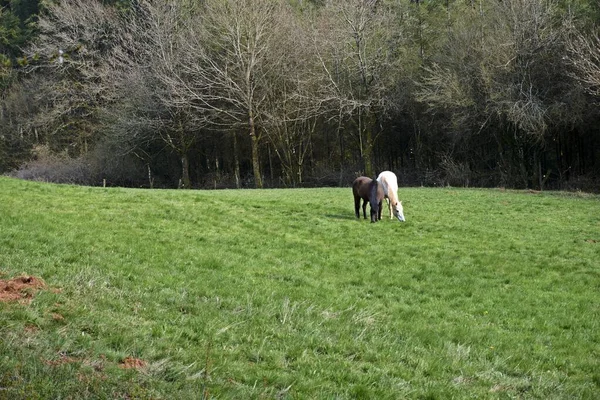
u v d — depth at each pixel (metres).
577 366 11.31
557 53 44.53
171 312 10.73
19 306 9.05
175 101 53.62
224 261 15.98
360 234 22.17
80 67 59.72
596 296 15.75
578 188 45.94
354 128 60.91
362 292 15.02
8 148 70.06
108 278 12.27
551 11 45.22
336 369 9.11
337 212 27.09
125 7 68.94
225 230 20.62
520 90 44.81
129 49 65.75
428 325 12.80
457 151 56.56
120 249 15.35
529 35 45.19
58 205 20.52
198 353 8.79
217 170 65.44
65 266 12.69
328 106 57.06
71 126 66.94
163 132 62.22
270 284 14.29
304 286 14.75
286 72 56.25
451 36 50.72
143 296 11.41
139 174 65.25
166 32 57.72
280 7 57.41
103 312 9.84
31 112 68.88
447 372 10.09
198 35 57.66
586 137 50.69
